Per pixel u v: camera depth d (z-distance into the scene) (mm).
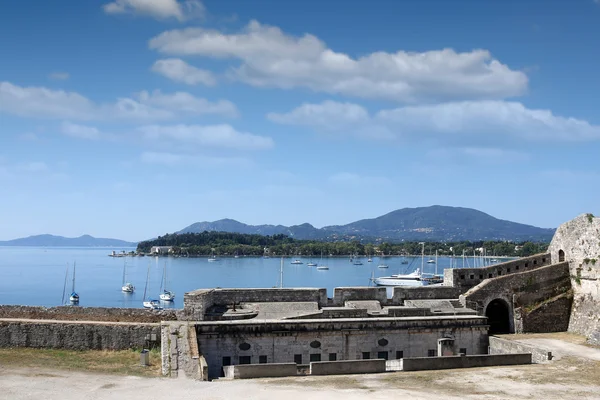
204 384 46375
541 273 73875
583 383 48719
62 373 48406
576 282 73500
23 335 57219
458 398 43406
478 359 55719
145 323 59000
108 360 53969
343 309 65625
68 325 57375
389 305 71562
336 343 61250
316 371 51531
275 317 64688
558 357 58688
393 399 42688
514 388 46719
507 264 76062
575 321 72062
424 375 51375
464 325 64688
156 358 54562
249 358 59344
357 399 42469
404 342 63031
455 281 73562
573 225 75000
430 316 66125
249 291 68375
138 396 42156
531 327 72438
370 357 62062
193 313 62469
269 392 44156
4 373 47531
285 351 60062
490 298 71625
